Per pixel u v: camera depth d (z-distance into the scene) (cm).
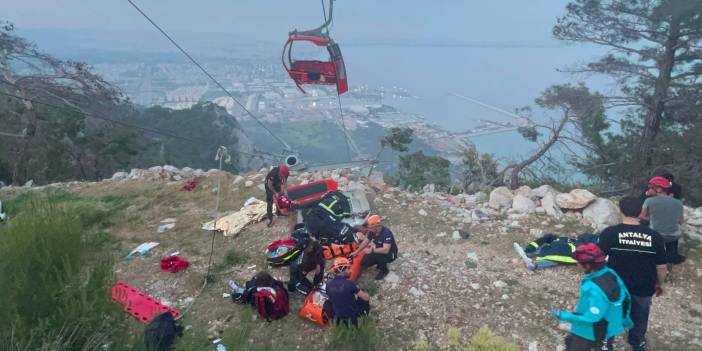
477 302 661
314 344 595
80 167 2542
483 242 830
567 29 1998
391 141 2852
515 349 525
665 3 1648
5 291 485
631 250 486
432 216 941
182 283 743
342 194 909
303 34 1382
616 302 449
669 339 575
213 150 5119
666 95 1834
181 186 1191
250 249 843
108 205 1083
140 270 785
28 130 2331
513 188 1973
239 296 682
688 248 762
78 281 518
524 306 646
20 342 432
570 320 467
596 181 2006
